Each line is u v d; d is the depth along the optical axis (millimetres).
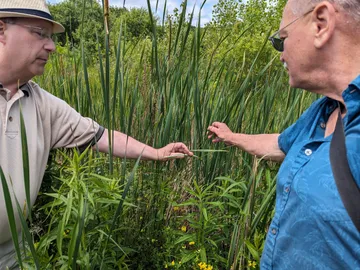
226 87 2277
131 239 2018
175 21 2109
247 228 1613
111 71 2508
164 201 2080
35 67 1758
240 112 2057
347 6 1005
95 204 1591
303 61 1123
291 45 1145
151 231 2057
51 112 1901
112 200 1522
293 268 1046
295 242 1033
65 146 2006
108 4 1651
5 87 1729
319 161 1008
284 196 1098
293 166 1086
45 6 1743
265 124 2191
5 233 1747
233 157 2297
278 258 1110
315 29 1071
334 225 927
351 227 902
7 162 1694
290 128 1502
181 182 2260
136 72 2348
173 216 2188
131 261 1992
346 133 967
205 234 1781
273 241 1142
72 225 1529
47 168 2018
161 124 2133
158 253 1964
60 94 2562
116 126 2350
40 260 1508
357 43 1037
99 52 1749
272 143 1656
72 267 1389
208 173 2213
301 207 1007
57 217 1569
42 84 2922
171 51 2055
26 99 1795
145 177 2145
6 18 1654
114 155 2023
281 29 1171
